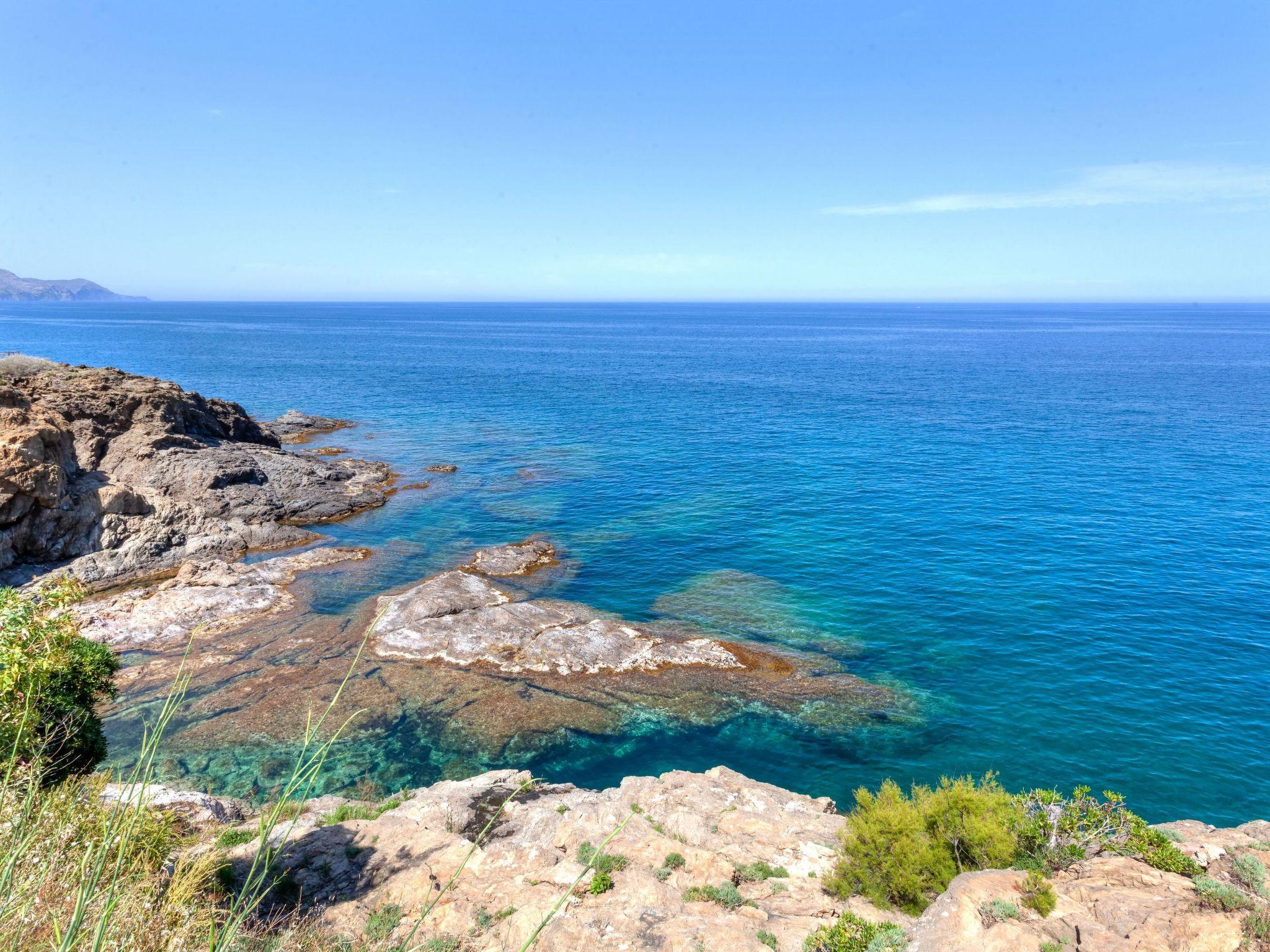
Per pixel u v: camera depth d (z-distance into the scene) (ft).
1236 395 345.72
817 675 107.55
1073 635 116.47
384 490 201.98
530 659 110.93
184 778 85.30
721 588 136.67
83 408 174.50
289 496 181.47
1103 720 95.55
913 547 154.40
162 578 144.66
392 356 574.97
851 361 549.95
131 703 99.19
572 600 133.18
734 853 60.29
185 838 53.11
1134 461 219.82
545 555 153.28
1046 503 180.34
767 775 88.58
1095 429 269.44
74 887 18.71
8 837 19.72
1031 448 240.32
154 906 20.22
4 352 477.36
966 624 120.88
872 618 123.75
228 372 446.60
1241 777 84.84
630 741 94.68
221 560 147.54
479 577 141.90
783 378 446.19
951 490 194.18
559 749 93.15
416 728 96.32
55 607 46.96
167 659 111.14
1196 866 47.67
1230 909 39.29
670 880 54.85
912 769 88.79
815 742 94.07
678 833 63.82
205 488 171.12
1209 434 254.88
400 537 166.91
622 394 381.60
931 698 101.45
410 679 106.42
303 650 114.42
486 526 174.29
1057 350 635.66
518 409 332.39
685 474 217.15
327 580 142.61
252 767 87.81
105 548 144.87
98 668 65.05
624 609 129.18
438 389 396.57
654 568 146.72
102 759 65.51
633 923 47.50
